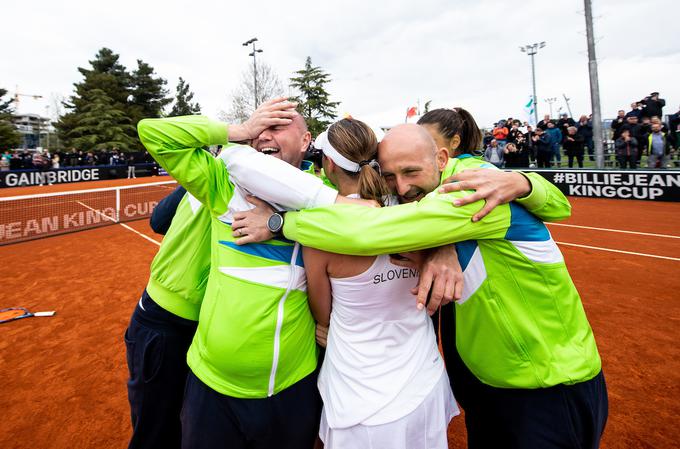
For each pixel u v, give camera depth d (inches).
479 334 56.7
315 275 54.2
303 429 60.4
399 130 52.6
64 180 825.5
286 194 51.0
